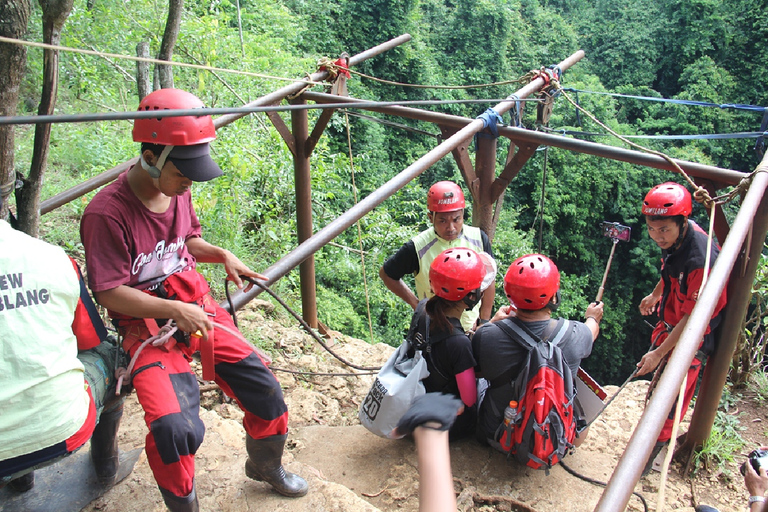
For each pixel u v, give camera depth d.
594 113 27.33
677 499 3.38
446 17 28.23
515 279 2.78
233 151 7.33
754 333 4.45
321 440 3.59
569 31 31.94
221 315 2.44
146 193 2.04
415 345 2.90
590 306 3.30
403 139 23.44
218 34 10.34
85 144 7.93
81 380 1.88
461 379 2.80
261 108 1.92
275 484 2.61
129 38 9.98
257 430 2.45
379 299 11.49
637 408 4.08
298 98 5.07
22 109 8.60
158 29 9.88
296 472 2.84
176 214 2.19
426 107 25.08
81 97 9.56
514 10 30.44
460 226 3.54
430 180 22.62
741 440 3.88
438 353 2.86
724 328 3.30
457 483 3.17
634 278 25.47
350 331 10.83
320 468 3.33
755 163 30.03
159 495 2.59
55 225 6.21
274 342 4.91
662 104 29.80
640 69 31.62
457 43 27.08
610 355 24.61
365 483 3.21
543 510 3.03
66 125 8.60
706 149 29.11
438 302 2.83
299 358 4.68
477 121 4.31
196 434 2.06
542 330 2.84
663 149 26.53
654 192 3.17
